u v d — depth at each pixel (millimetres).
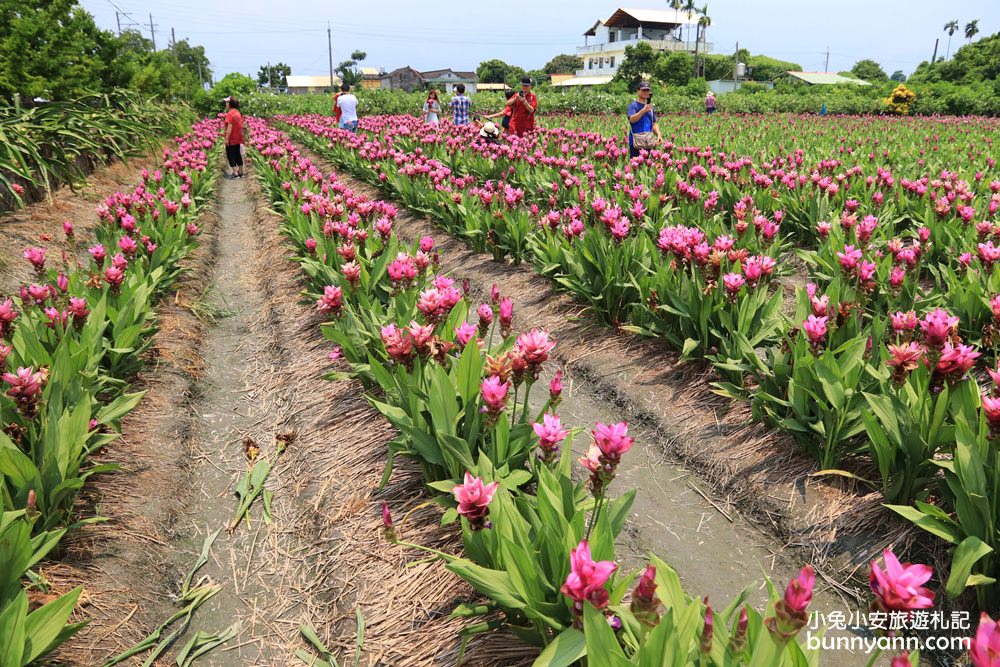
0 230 7105
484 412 2795
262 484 3744
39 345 3541
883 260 4785
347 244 5531
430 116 21047
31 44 13641
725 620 1934
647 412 4188
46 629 2074
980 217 6527
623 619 1979
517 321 5766
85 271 5148
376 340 3994
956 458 2541
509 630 2492
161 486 3596
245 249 8984
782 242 7066
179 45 96312
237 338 5906
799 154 10258
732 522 3264
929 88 46344
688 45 96375
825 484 3262
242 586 3020
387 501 3385
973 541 2316
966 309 4207
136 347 4684
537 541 2342
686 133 18484
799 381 3340
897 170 9883
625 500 2529
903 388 3090
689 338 4270
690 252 4398
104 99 13781
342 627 2727
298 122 25156
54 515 2836
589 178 8648
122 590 2865
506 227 6953
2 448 2607
